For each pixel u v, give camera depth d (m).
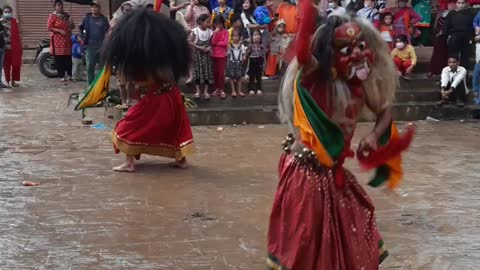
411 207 6.30
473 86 12.31
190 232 5.54
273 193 6.74
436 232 5.61
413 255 5.08
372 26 3.64
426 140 9.82
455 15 12.70
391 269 4.80
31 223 5.76
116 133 7.48
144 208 6.19
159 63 7.05
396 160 3.82
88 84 13.86
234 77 11.66
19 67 15.01
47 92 14.16
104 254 5.05
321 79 3.60
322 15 3.72
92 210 6.12
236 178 7.35
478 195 6.73
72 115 11.36
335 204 3.65
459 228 5.71
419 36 15.17
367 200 3.82
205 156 8.52
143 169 7.73
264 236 5.45
